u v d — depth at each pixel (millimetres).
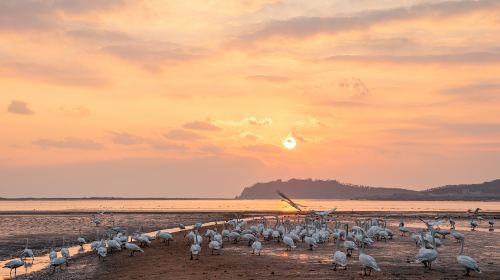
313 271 38906
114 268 44875
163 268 42438
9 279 41500
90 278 40156
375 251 52094
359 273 37844
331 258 46406
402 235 72500
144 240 60938
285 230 67062
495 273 38031
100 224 112438
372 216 146500
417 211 194875
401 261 44469
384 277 36000
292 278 35969
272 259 45906
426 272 38250
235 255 49094
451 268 40312
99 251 51156
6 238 77938
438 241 54406
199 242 57938
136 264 46125
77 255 55656
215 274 38281
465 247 56500
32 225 108750
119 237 63562
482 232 81125
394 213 169750
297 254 49438
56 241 73688
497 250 53594
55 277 41531
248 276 37000
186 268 41719
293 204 31719
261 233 70188
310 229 68062
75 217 144750
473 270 38969
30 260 53406
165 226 106500
